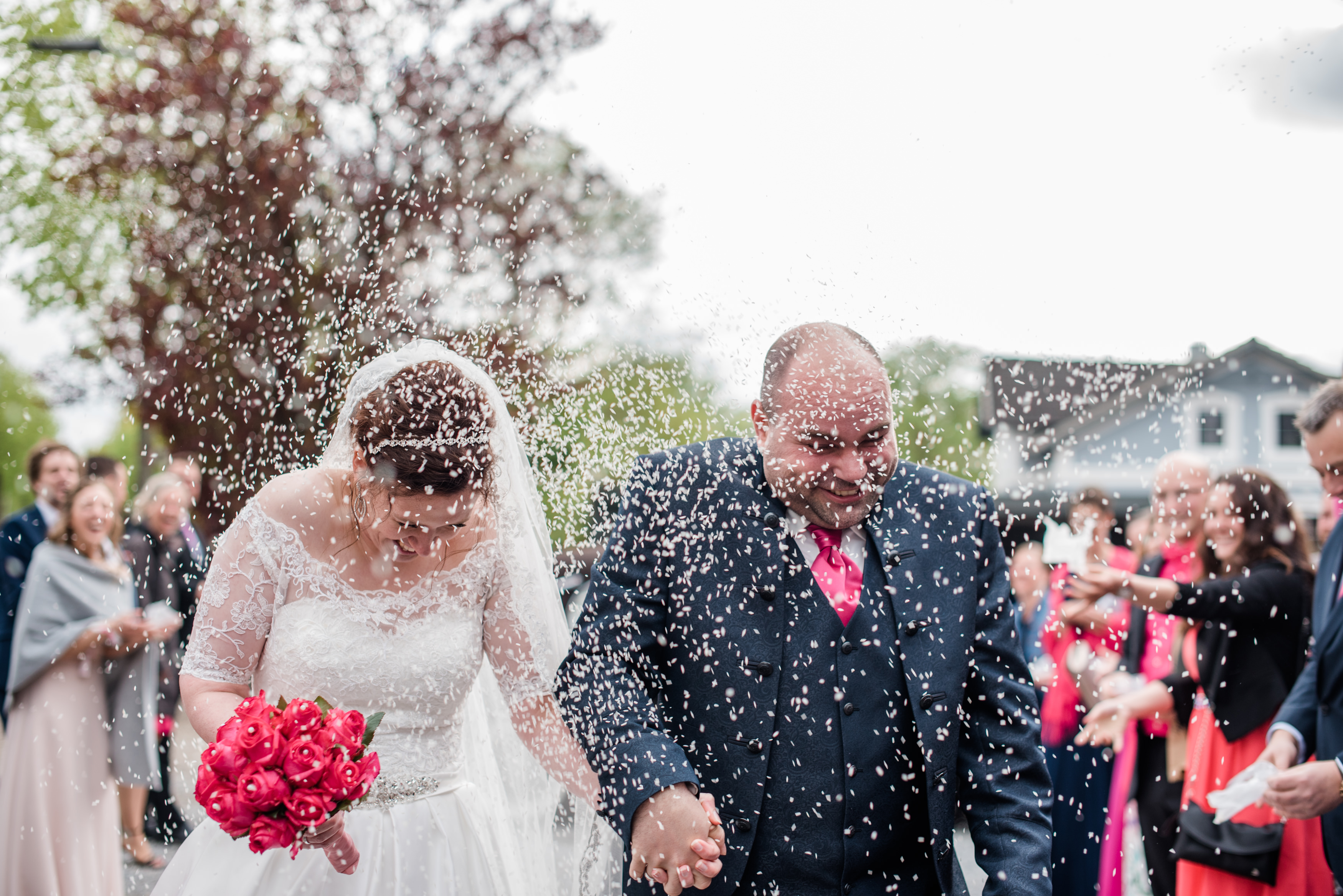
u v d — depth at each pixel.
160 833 3.44
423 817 1.72
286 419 1.96
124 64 6.66
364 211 2.73
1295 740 2.32
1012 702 1.51
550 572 1.81
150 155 5.79
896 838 1.50
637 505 1.56
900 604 1.50
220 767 1.41
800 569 1.51
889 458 1.43
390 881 1.66
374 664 1.69
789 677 1.49
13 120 6.65
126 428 3.47
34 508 3.68
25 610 3.25
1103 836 2.72
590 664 1.52
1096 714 2.65
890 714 1.48
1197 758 2.54
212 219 4.63
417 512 1.57
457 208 2.50
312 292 2.03
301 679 1.68
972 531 1.56
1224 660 2.46
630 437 1.68
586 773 1.71
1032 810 1.45
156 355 4.36
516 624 1.80
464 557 1.76
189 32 5.87
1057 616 2.57
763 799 1.48
